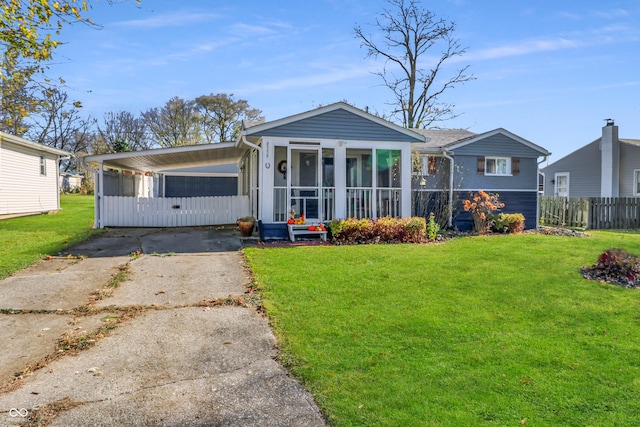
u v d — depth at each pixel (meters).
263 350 4.19
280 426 2.93
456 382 3.53
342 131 11.76
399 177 12.22
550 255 8.70
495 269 7.39
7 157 15.52
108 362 3.90
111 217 13.23
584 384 3.52
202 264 7.91
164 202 13.86
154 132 42.00
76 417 3.00
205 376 3.66
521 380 3.57
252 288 6.29
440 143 15.48
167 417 3.02
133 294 6.04
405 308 5.35
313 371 3.71
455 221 14.70
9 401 3.20
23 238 10.73
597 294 6.02
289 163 11.37
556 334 4.60
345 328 4.70
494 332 4.62
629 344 4.34
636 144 21.19
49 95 8.43
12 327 4.75
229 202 14.60
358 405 3.17
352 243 10.48
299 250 9.17
